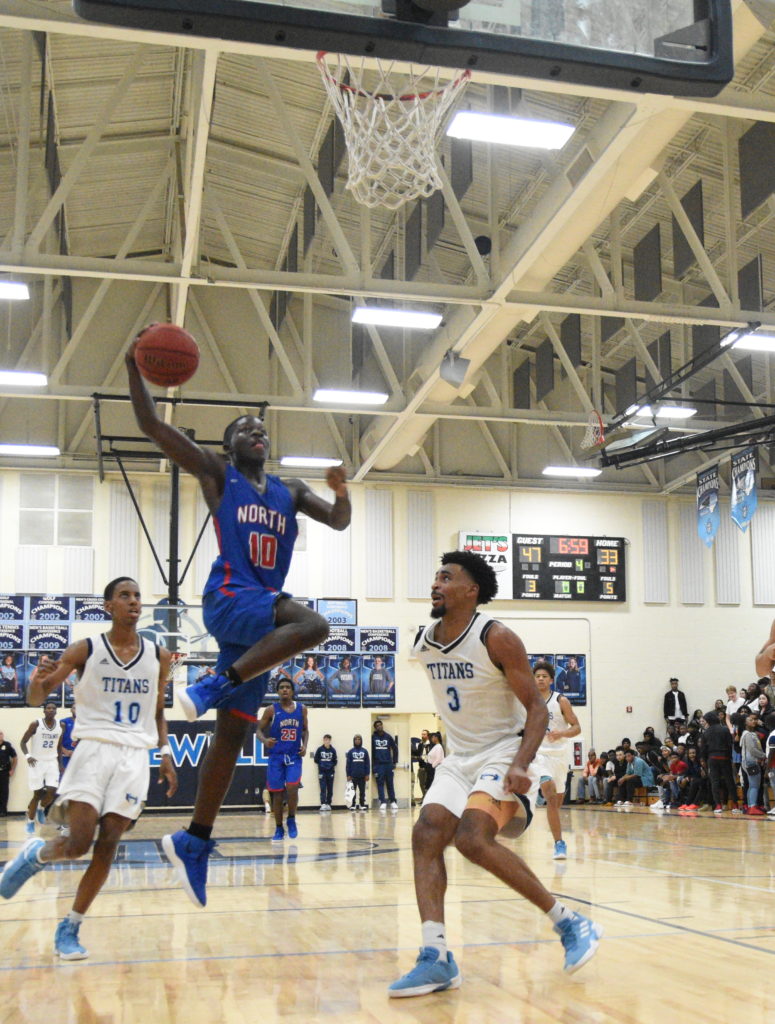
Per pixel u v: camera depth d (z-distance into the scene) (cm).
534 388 2323
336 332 2225
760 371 2094
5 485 2116
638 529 2378
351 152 800
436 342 1703
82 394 1711
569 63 404
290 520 373
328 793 2073
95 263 1283
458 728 414
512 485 2311
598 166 1101
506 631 399
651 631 2341
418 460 2314
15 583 2084
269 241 2027
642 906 602
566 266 1880
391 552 2255
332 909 606
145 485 2164
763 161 1275
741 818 1567
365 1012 342
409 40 392
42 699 476
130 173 1802
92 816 460
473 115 970
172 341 359
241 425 376
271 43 387
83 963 439
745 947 464
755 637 2381
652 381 1806
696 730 1970
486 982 389
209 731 1947
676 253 1474
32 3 798
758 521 2425
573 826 1417
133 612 486
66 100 1539
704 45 423
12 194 1689
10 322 2047
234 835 1318
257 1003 357
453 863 894
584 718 2278
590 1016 333
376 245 1856
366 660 2198
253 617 346
